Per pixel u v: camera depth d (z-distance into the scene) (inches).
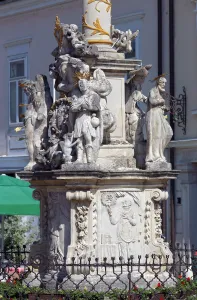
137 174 478.0
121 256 476.7
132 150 493.0
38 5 1040.8
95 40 502.3
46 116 507.2
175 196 874.1
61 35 497.7
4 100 1081.4
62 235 484.1
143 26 924.6
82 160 468.8
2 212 650.8
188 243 863.1
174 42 890.7
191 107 871.1
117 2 952.3
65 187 478.6
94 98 470.3
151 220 487.5
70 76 490.3
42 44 1040.8
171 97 874.1
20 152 1051.9
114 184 478.6
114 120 488.1
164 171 483.2
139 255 454.0
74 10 997.2
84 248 469.7
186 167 865.5
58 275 475.5
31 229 895.7
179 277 480.7
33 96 509.0
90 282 461.1
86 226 471.8
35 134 506.6
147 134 486.3
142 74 500.4
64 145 475.8
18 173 499.2
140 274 462.0
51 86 997.8
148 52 918.4
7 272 487.5
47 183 492.1
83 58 486.9
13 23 1079.0
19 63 1071.6
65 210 483.5
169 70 891.4
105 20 505.7
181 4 885.2
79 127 469.7
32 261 486.3
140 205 484.1
